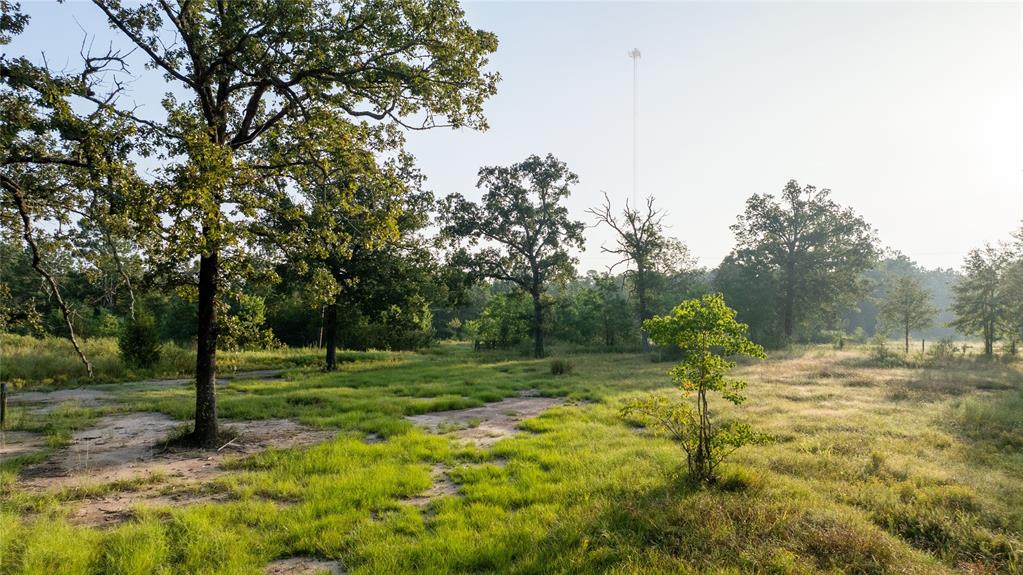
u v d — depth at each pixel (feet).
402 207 37.68
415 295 93.66
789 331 161.48
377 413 45.16
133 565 16.99
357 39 33.53
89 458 32.22
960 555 17.72
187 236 26.25
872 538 17.80
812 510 20.34
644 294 146.41
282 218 40.16
